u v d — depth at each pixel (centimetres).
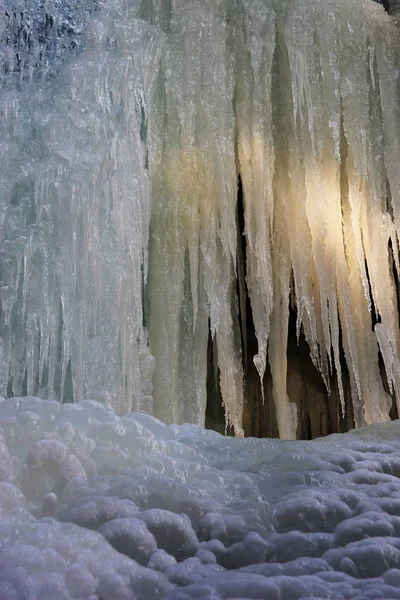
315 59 880
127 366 669
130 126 747
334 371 945
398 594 232
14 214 672
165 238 766
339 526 291
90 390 636
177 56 807
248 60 848
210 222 784
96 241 671
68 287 648
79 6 800
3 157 694
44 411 386
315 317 851
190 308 779
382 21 945
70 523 277
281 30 873
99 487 324
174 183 778
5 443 345
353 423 930
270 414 894
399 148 916
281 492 343
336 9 909
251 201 820
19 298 650
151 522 284
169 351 734
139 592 244
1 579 230
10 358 637
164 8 830
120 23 775
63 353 638
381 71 930
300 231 844
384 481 358
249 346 916
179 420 746
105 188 693
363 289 892
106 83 744
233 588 238
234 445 448
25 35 773
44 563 239
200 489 322
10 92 727
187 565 264
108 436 380
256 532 297
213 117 805
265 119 841
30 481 322
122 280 676
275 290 848
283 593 234
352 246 895
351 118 893
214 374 868
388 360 875
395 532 287
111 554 259
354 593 235
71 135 700
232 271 841
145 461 358
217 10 845
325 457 387
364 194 903
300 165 856
